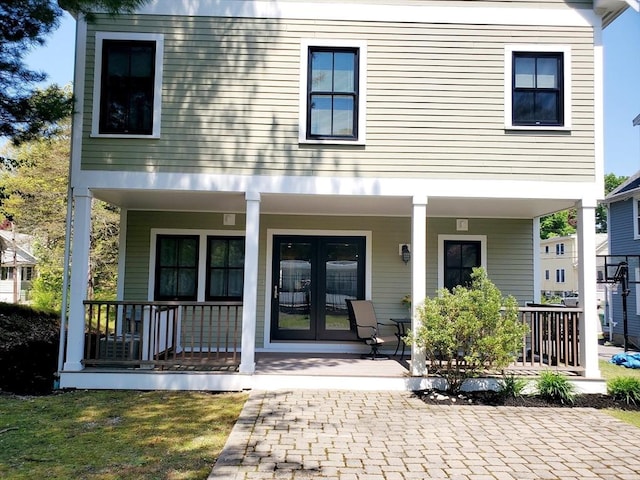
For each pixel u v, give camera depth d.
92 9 6.92
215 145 7.00
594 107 7.15
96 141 6.93
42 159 16.77
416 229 7.02
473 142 7.10
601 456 4.43
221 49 7.09
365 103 7.11
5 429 4.95
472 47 7.19
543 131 7.13
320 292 9.32
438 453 4.44
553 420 5.59
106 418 5.37
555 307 7.74
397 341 8.48
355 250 9.43
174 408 5.80
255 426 5.12
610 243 17.92
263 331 9.15
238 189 6.96
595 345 6.95
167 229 9.22
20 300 25.86
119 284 9.09
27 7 5.92
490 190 7.05
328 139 7.12
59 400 6.13
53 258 19.36
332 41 7.14
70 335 6.75
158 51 7.02
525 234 9.53
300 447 4.51
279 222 9.34
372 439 4.79
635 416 5.80
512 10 7.21
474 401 6.32
